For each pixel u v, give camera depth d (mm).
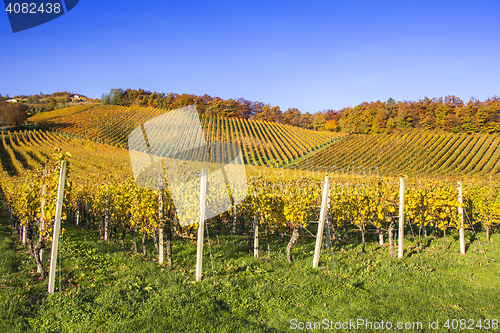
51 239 5973
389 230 9734
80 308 5145
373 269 8031
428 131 68938
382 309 5578
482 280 7484
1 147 45438
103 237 11516
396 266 8305
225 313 5234
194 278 6793
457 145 55875
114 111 83500
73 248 8820
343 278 7094
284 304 5660
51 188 5934
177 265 7895
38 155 38188
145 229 8414
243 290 6195
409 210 10312
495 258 9273
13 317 4746
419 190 10953
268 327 4832
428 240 12008
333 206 10461
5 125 64500
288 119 105062
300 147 62094
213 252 9250
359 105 94062
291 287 6332
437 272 7910
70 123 69188
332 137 73125
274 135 70875
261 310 5492
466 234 12734
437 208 10508
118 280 6527
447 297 6273
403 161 50562
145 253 8945
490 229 13422
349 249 10609
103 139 53969
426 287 6844
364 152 57594
